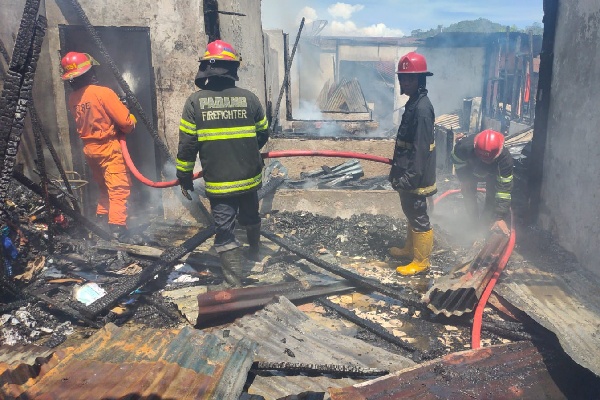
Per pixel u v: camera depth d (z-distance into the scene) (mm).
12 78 3227
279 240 4547
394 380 2662
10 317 3373
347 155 4379
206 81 3773
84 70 4527
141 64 5715
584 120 4438
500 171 4449
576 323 3188
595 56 4289
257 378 2717
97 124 4562
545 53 5125
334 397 2475
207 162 3717
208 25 5527
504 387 2691
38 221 4840
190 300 3637
